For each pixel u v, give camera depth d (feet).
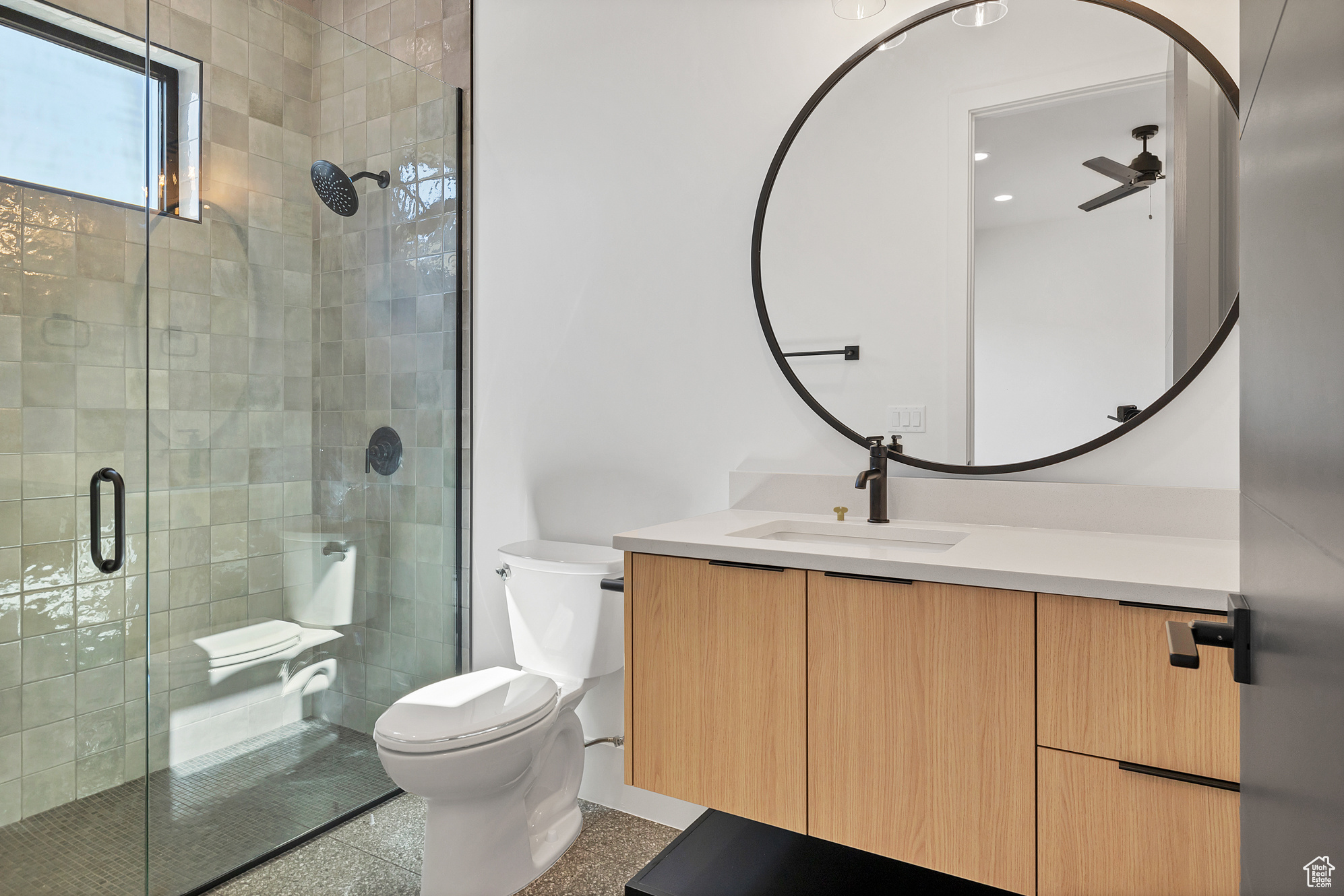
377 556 7.59
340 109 7.22
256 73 6.63
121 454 5.67
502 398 8.00
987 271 5.46
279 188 6.79
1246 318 1.96
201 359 6.29
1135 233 5.01
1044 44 5.27
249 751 6.57
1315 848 1.11
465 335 8.31
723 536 4.97
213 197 6.35
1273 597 1.51
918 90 5.68
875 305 5.86
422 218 7.89
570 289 7.48
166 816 6.00
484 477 8.18
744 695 4.56
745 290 6.49
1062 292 5.23
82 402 5.47
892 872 5.09
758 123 6.43
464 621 8.43
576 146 7.42
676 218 6.84
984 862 3.88
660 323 6.95
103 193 5.54
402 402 7.79
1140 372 5.02
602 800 7.23
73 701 5.42
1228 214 4.76
